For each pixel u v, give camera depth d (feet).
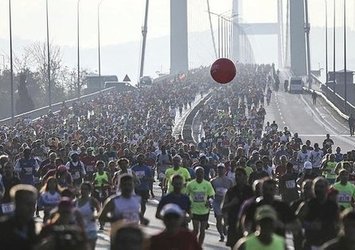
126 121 483.92
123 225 67.97
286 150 279.08
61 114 551.59
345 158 248.32
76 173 200.75
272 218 83.66
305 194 117.08
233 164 195.83
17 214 79.87
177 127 533.14
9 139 337.72
